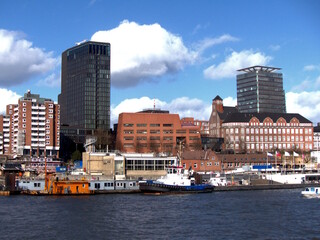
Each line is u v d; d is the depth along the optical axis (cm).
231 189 17450
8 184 15612
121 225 9331
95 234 8494
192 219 10031
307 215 10606
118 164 19400
